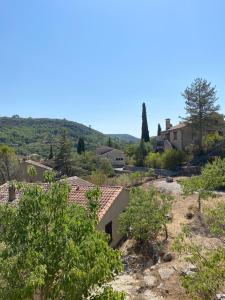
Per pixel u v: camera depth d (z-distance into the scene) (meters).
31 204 7.80
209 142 52.66
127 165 66.94
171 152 53.25
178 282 13.70
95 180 44.72
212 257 9.30
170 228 20.80
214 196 24.97
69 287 6.84
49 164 69.75
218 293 10.23
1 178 52.78
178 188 35.56
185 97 52.97
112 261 7.70
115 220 21.02
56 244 7.37
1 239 7.66
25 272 7.02
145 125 82.69
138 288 13.71
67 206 8.30
